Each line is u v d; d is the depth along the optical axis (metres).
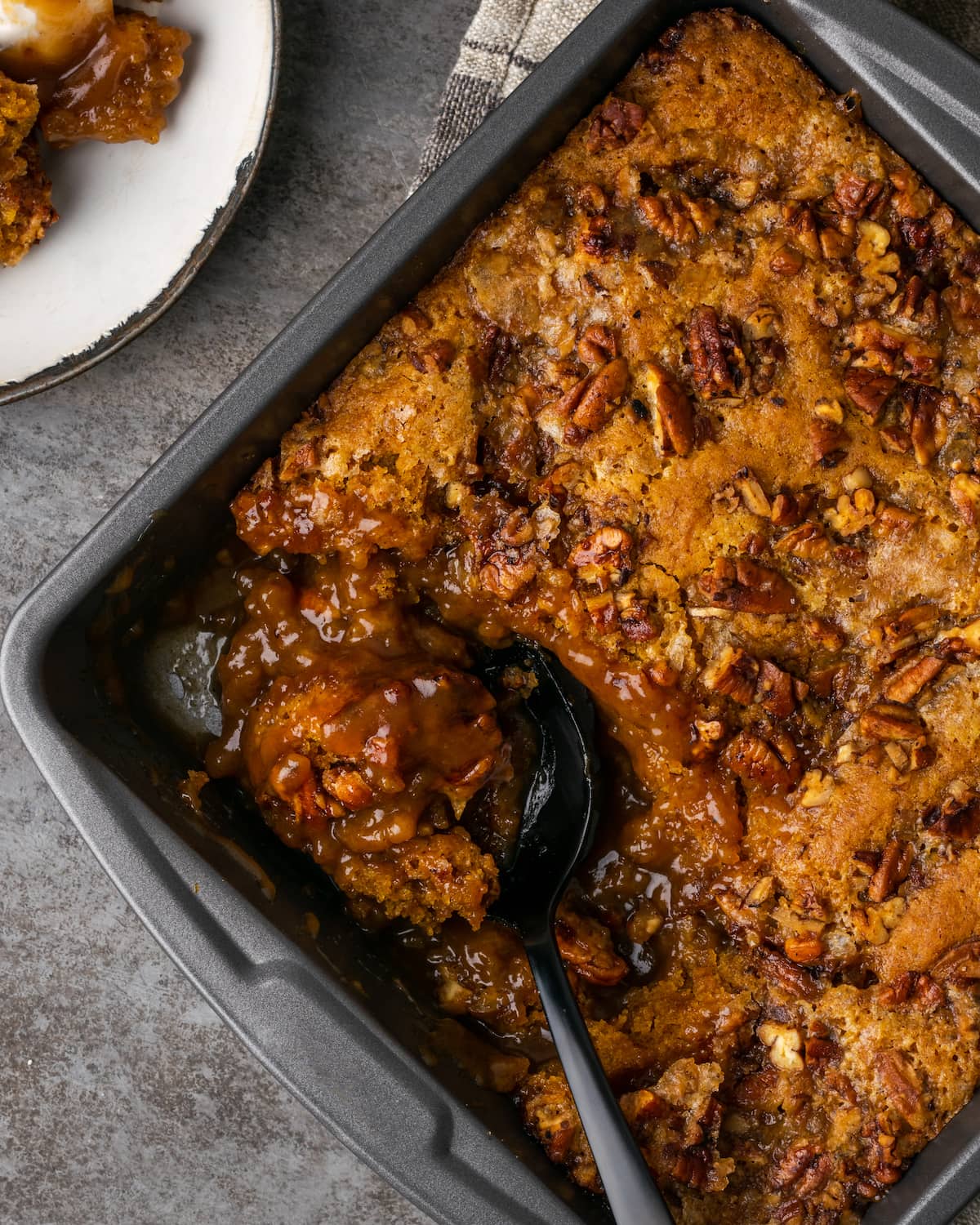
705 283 0.52
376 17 0.59
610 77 0.52
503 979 0.54
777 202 0.52
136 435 0.60
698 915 0.54
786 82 0.52
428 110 0.59
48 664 0.51
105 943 0.61
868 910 0.52
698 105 0.52
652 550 0.52
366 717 0.51
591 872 0.54
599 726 0.54
